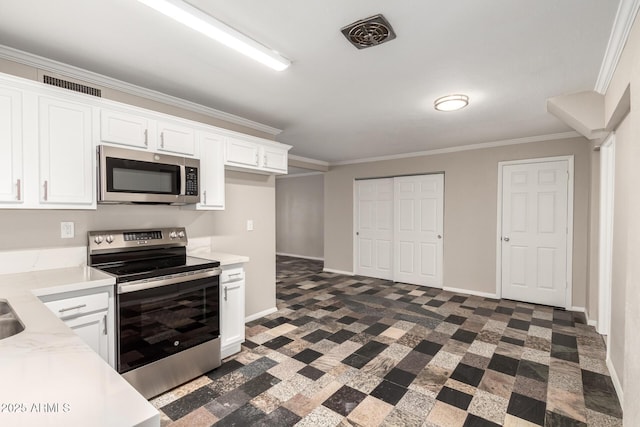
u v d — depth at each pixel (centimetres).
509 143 444
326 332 326
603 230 318
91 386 73
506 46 192
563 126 372
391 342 303
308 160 597
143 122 235
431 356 274
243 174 350
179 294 225
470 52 199
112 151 213
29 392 70
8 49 189
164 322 216
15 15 159
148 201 233
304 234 848
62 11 156
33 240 210
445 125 366
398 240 557
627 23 160
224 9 155
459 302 435
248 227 355
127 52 198
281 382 232
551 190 418
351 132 399
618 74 199
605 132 266
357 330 332
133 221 259
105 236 238
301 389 223
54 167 195
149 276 208
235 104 293
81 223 231
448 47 193
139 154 228
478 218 473
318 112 316
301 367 254
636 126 150
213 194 282
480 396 216
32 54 197
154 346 211
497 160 456
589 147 390
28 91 186
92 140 210
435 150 512
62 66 211
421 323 354
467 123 359
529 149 431
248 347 290
